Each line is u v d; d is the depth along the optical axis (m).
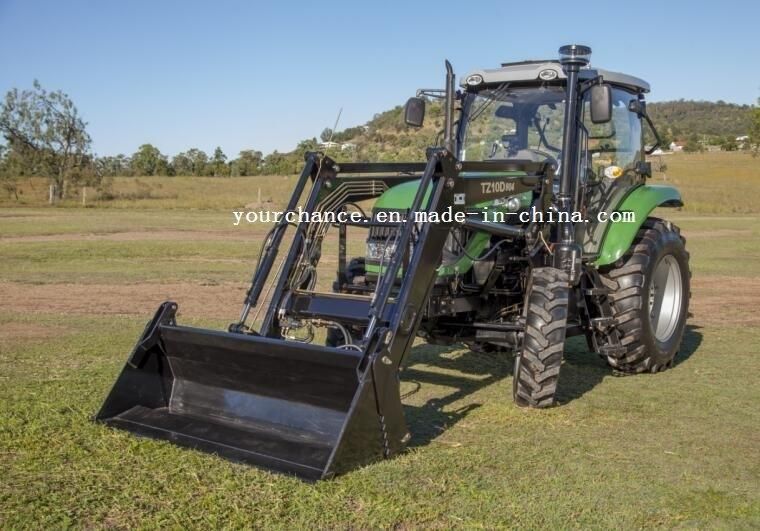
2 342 7.98
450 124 6.93
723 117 189.00
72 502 4.08
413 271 5.04
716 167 65.06
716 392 6.67
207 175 72.44
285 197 41.28
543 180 6.42
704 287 13.06
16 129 41.19
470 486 4.42
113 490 4.24
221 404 5.18
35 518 3.90
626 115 7.47
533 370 5.89
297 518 3.95
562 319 5.91
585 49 6.39
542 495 4.34
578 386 6.86
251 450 4.70
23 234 20.77
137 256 16.20
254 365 4.96
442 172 5.32
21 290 11.66
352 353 4.59
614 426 5.67
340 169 6.05
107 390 6.12
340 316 5.32
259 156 73.38
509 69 7.04
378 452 4.71
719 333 9.30
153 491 4.22
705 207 36.94
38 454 4.73
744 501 4.36
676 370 7.52
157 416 5.24
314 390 4.81
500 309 6.77
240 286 12.32
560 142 6.91
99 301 10.77
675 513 4.18
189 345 5.17
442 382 6.91
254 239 20.05
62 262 15.10
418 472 4.60
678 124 175.25
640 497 4.38
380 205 6.25
